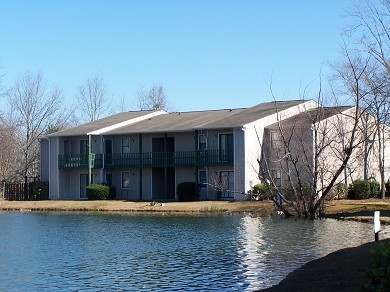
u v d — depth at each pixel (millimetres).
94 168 58406
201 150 53094
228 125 51250
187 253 24750
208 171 53531
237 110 59281
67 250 26500
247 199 50156
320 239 27562
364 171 50344
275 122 52594
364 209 41188
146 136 57500
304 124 48156
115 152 58969
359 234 28984
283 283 16922
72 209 51156
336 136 46281
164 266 21812
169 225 36500
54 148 60562
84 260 23609
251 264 21594
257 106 58094
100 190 55656
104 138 58844
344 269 17625
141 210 48031
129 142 58312
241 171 50531
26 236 31984
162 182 57531
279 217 39844
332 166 46000
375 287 10719
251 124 50812
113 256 24500
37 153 78375
